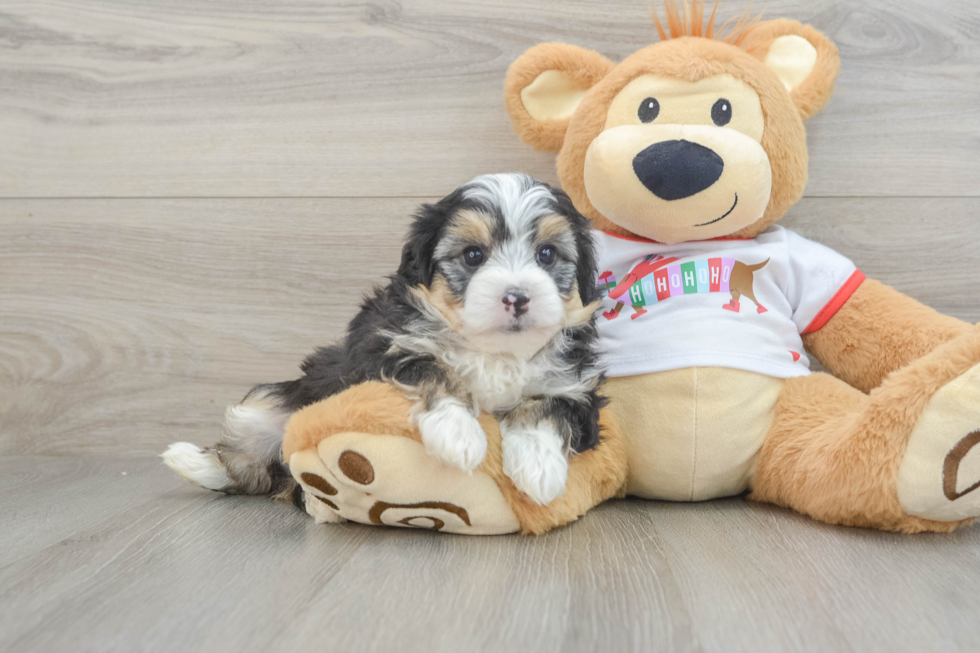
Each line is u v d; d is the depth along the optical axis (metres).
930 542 1.55
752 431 1.83
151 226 2.53
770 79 1.89
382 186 2.46
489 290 1.50
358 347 1.70
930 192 2.31
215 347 2.54
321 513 1.75
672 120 1.86
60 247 2.56
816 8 2.29
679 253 2.00
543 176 2.42
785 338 1.95
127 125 2.51
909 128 2.30
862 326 1.95
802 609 1.20
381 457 1.53
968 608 1.20
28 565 1.45
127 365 2.56
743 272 1.95
